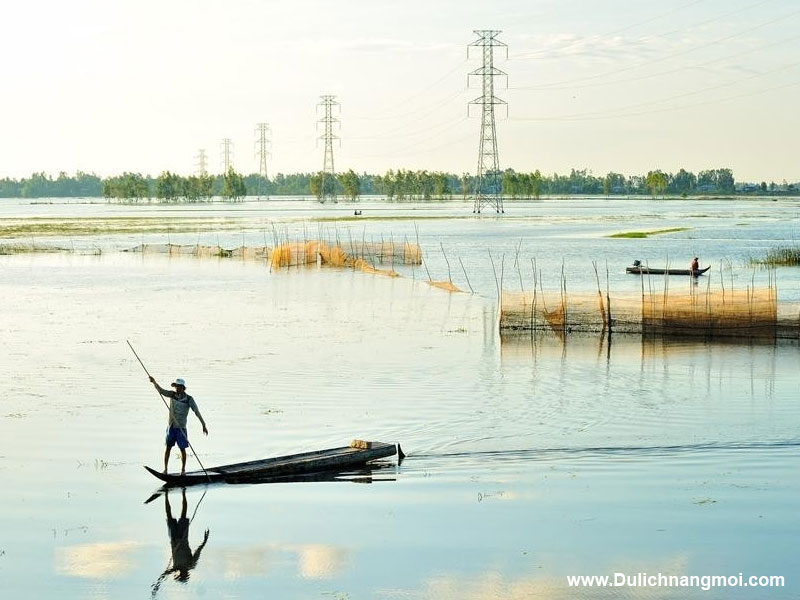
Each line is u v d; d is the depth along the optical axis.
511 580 19.44
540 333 52.53
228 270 93.38
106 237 146.38
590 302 53.25
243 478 26.14
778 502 23.86
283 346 47.81
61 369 41.47
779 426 31.41
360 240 140.88
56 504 24.11
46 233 155.12
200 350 46.56
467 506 23.86
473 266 100.31
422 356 45.00
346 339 50.25
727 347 47.75
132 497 24.72
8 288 76.12
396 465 27.44
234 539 21.81
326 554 20.83
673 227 181.62
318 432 30.81
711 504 23.77
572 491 24.89
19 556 20.73
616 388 37.72
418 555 20.80
